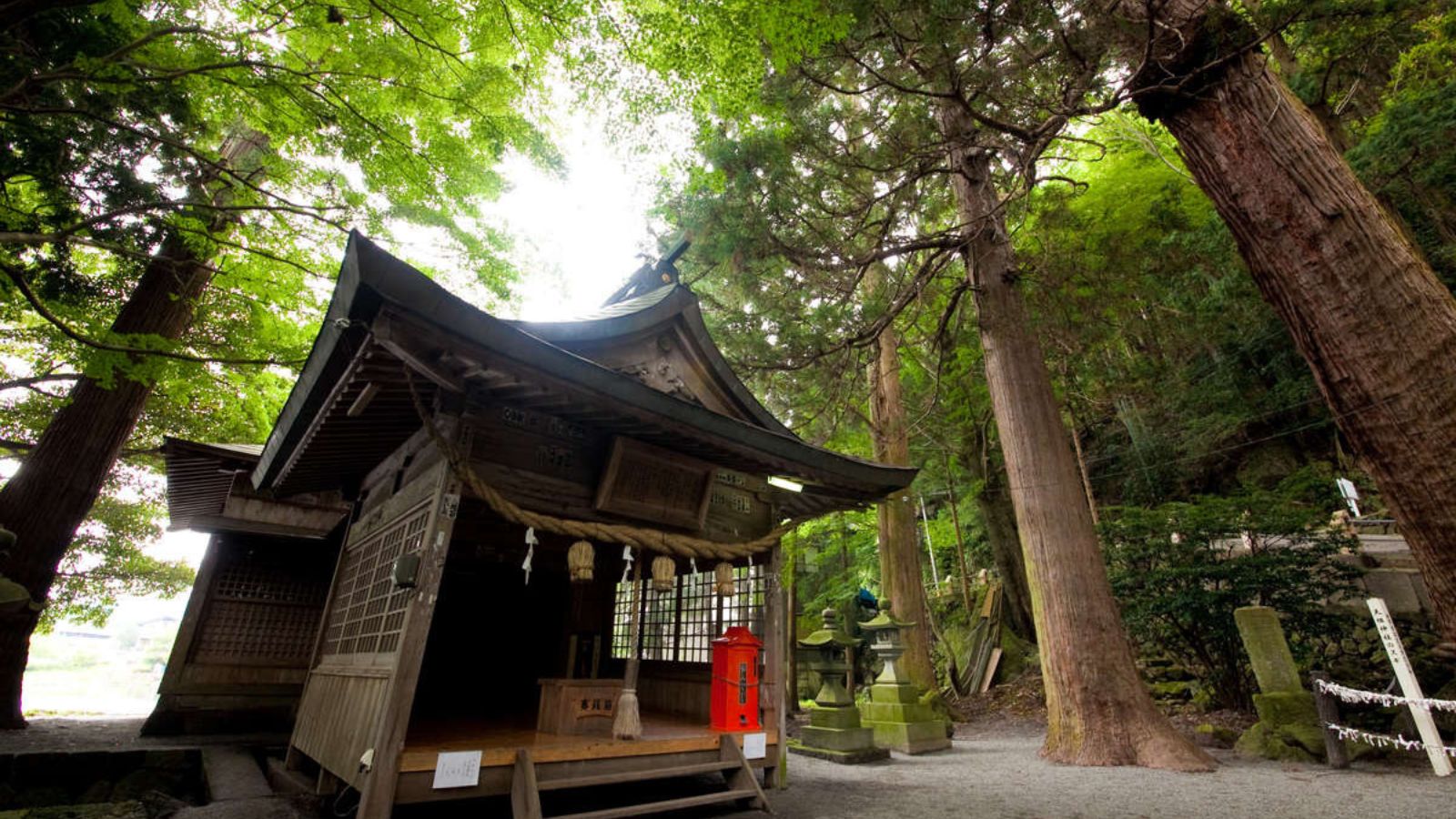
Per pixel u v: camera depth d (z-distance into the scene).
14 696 6.99
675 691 6.27
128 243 6.53
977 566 18.72
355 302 3.07
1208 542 8.87
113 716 9.73
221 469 6.70
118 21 5.76
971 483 17.02
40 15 5.27
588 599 7.09
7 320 8.68
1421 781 5.50
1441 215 10.14
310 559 8.55
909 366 16.20
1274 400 13.63
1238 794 5.11
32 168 5.82
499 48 6.62
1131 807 4.75
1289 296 3.12
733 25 5.53
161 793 5.12
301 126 6.75
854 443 13.62
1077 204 13.86
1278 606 8.12
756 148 7.28
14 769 5.38
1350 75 11.12
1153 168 13.95
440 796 3.53
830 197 8.72
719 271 8.89
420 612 3.63
